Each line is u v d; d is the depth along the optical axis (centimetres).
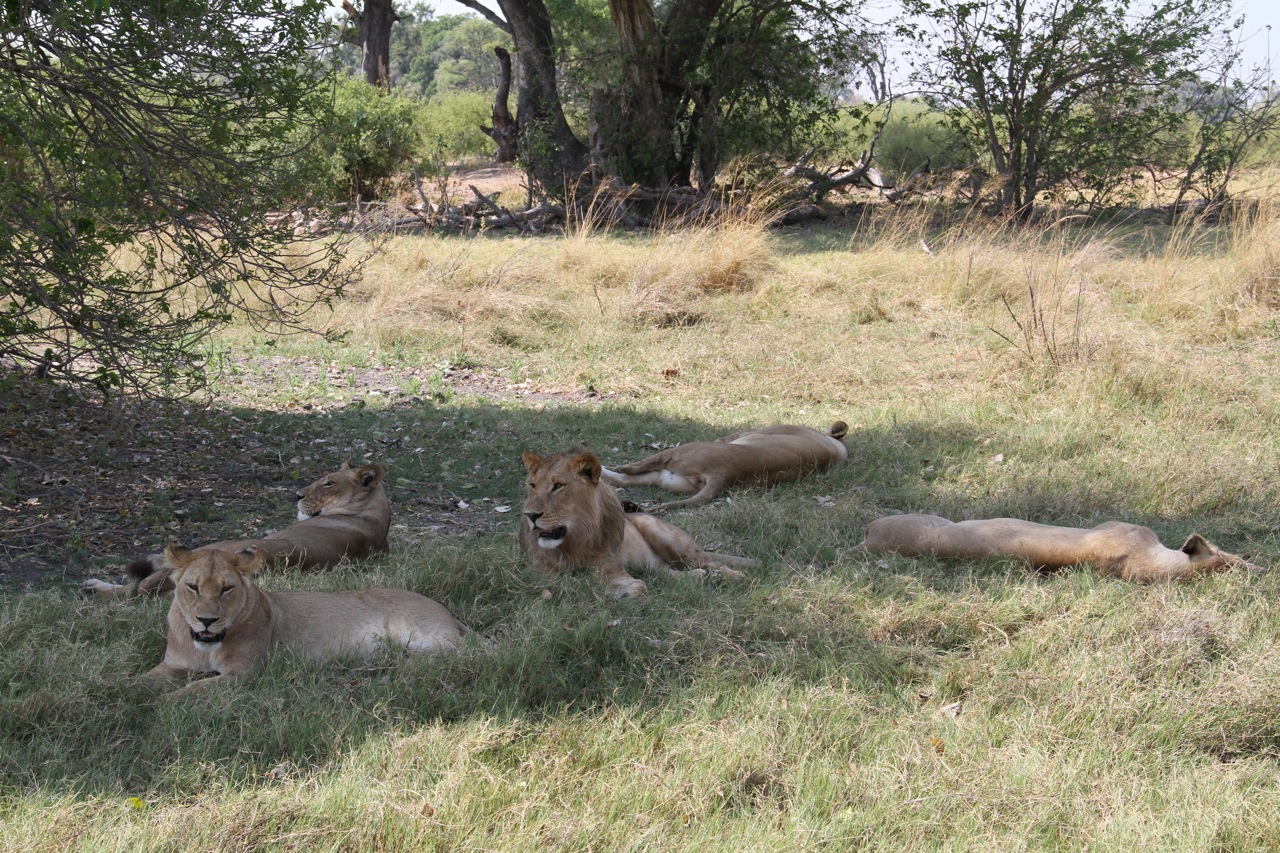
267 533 769
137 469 884
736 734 457
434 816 393
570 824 391
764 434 941
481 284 1633
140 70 722
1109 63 2534
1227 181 2489
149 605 583
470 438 1045
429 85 9012
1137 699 485
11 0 678
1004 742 462
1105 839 391
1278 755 458
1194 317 1405
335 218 869
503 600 628
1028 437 988
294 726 459
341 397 1173
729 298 1625
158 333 770
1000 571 668
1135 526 653
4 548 706
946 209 2533
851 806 416
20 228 693
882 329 1458
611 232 2539
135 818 390
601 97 2875
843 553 717
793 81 2898
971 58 2569
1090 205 2661
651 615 593
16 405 971
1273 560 678
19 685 481
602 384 1281
